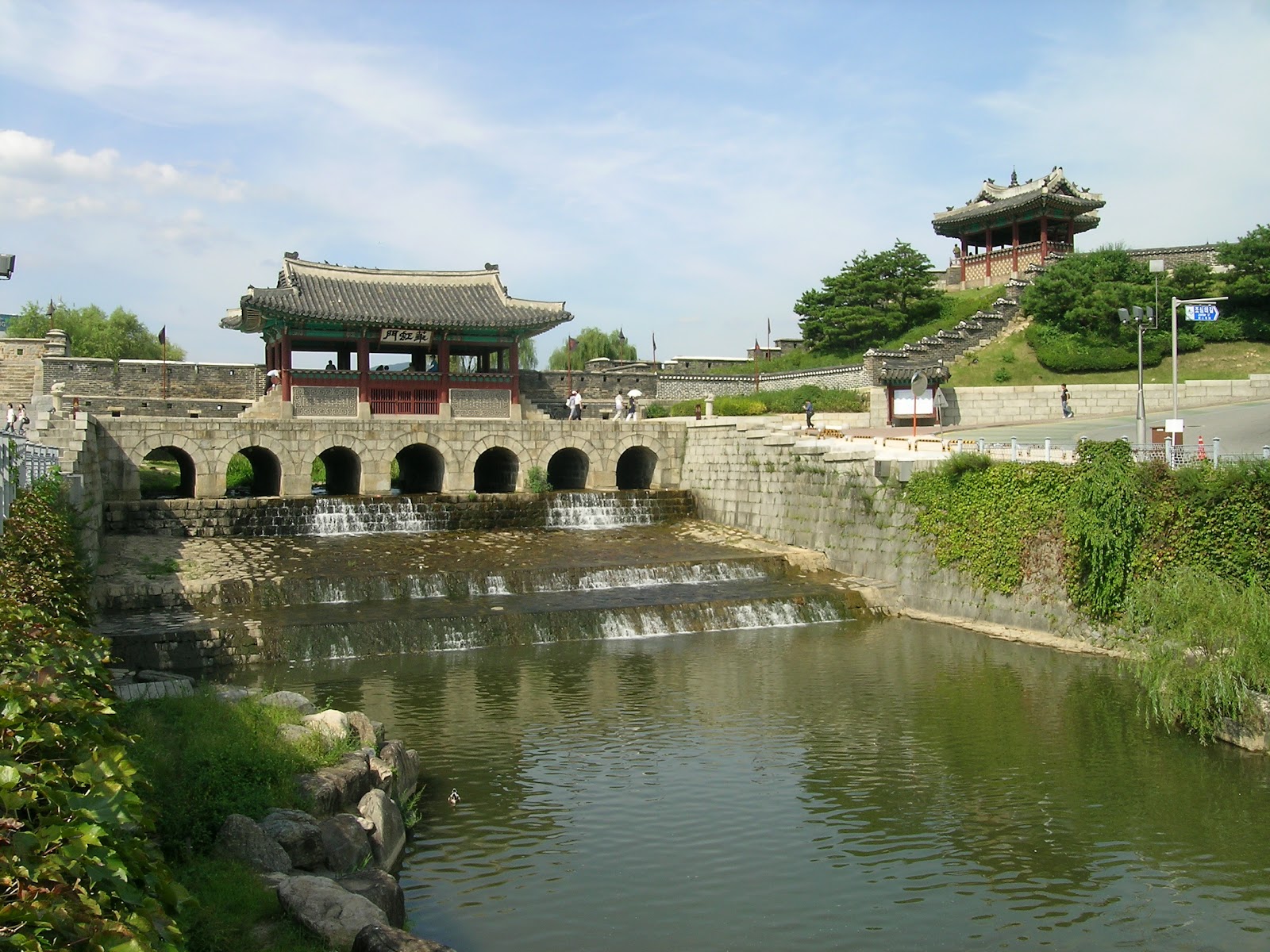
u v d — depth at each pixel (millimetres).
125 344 92688
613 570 39625
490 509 47406
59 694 11039
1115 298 64688
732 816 19703
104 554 37375
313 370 54406
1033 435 52062
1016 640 34375
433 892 16531
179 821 14125
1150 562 31062
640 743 23828
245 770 15852
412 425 49281
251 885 13078
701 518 52938
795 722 25406
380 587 36156
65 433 36188
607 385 69500
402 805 19500
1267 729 22641
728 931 15414
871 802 20344
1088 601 32812
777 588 39781
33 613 15250
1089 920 15789
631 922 15641
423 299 59156
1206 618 23594
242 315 56531
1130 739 23938
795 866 17625
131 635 29109
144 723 16469
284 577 35719
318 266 58406
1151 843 18469
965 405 62188
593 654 32594
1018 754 22969
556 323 58781
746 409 65375
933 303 79188
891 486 41062
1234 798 20328
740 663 31344
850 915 15922
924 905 16250
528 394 66625
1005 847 18344
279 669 30203
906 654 32625
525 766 22312
